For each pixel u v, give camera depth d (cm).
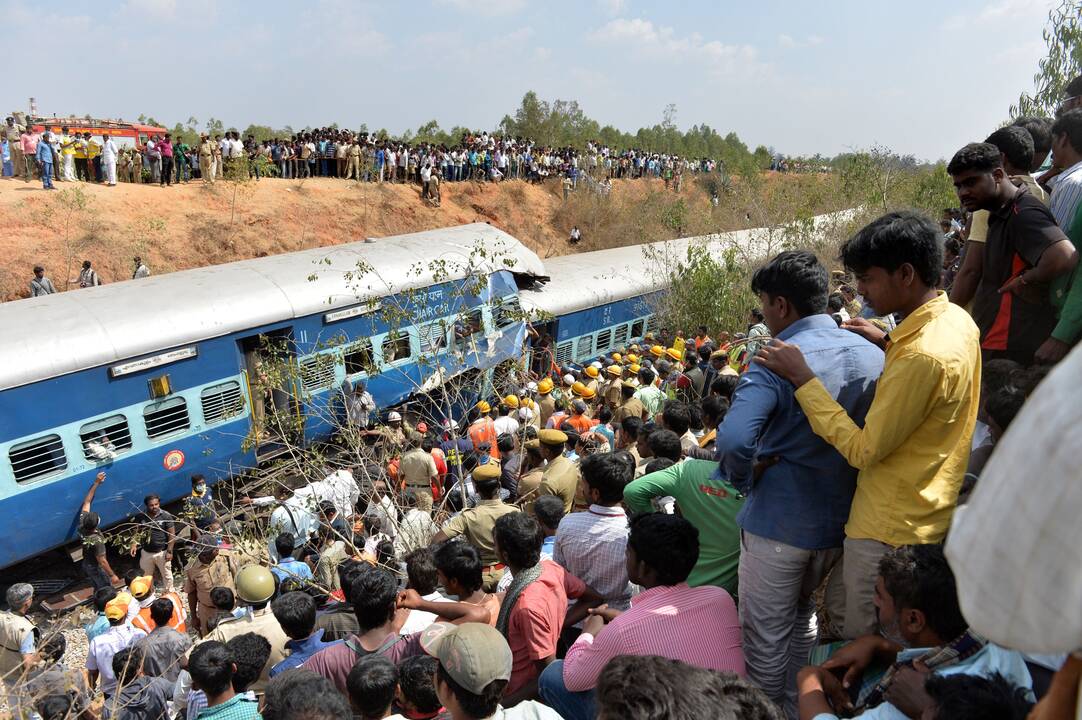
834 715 257
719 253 2122
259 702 461
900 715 249
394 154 3581
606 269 2131
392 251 1623
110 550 1213
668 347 1619
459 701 289
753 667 339
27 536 1067
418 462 905
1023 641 85
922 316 270
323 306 1399
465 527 611
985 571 87
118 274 2331
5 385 1035
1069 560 79
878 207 2006
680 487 432
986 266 406
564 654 466
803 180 2780
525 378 1377
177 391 1224
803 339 308
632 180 4994
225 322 1277
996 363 362
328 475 933
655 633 317
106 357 1135
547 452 705
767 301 324
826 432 280
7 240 2200
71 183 2575
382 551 731
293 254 1552
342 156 3453
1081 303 346
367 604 438
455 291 1316
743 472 303
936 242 267
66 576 1156
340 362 1276
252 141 3231
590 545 440
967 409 268
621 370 1217
